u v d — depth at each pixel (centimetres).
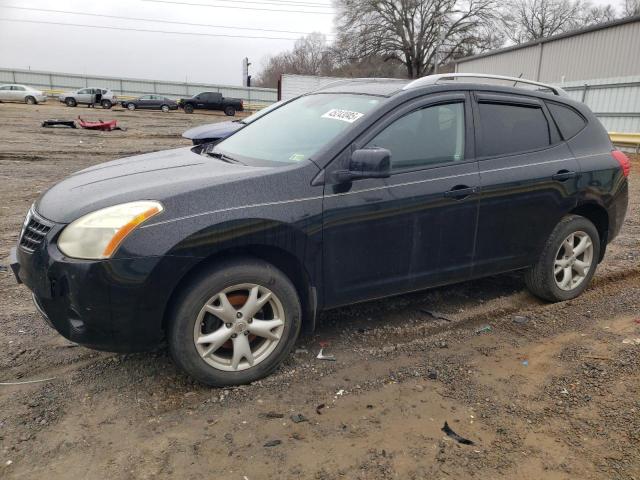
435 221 367
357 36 5228
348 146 337
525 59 2670
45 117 2830
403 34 5050
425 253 370
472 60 3228
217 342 308
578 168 437
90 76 5400
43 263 284
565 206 432
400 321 418
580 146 449
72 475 247
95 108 4122
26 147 1533
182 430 281
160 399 307
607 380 333
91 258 275
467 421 293
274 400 309
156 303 286
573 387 327
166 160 381
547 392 322
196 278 297
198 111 4362
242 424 287
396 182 349
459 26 5091
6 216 734
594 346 380
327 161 330
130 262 276
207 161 367
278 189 314
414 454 265
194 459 259
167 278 285
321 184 325
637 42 2003
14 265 319
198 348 303
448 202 368
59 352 358
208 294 299
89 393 312
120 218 280
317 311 345
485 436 280
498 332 404
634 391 321
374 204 340
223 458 260
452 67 5106
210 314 308
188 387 320
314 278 331
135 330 288
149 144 1775
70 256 278
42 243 288
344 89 416
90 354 357
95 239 277
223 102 4088
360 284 351
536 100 432
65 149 1534
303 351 367
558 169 424
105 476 247
